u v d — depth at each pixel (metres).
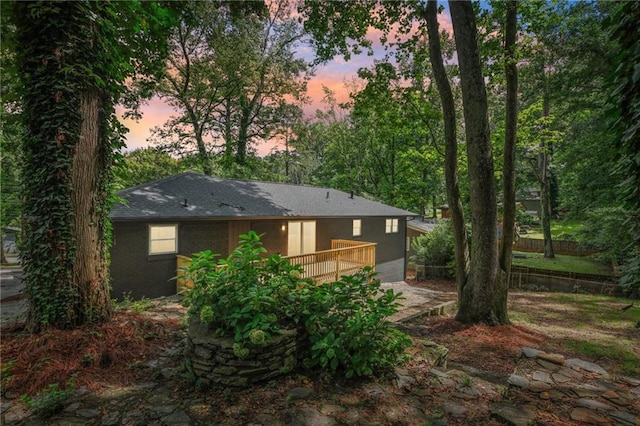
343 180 28.59
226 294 3.66
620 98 2.33
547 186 19.98
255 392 3.18
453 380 3.54
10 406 3.02
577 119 15.62
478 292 6.89
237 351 3.17
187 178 11.80
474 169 6.69
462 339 6.07
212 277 3.81
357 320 3.46
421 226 20.20
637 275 2.59
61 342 3.91
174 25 6.59
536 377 3.49
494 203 6.72
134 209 8.23
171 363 3.90
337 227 13.61
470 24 6.40
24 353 3.72
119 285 7.79
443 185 24.92
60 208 4.25
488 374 4.68
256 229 10.98
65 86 4.21
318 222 12.95
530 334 6.53
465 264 7.38
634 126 2.15
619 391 3.18
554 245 22.45
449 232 15.67
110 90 4.92
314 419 2.76
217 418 2.81
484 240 6.76
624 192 2.43
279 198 12.75
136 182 20.56
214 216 9.20
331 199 14.97
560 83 14.27
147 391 3.30
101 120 4.70
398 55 8.69
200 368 3.42
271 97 18.78
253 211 10.43
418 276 15.81
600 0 11.83
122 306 6.25
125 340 4.25
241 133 20.02
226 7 15.79
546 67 15.34
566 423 2.62
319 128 27.27
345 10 8.07
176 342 4.56
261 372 3.32
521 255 20.97
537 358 3.99
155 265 8.44
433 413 2.87
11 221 16.58
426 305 9.55
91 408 3.00
